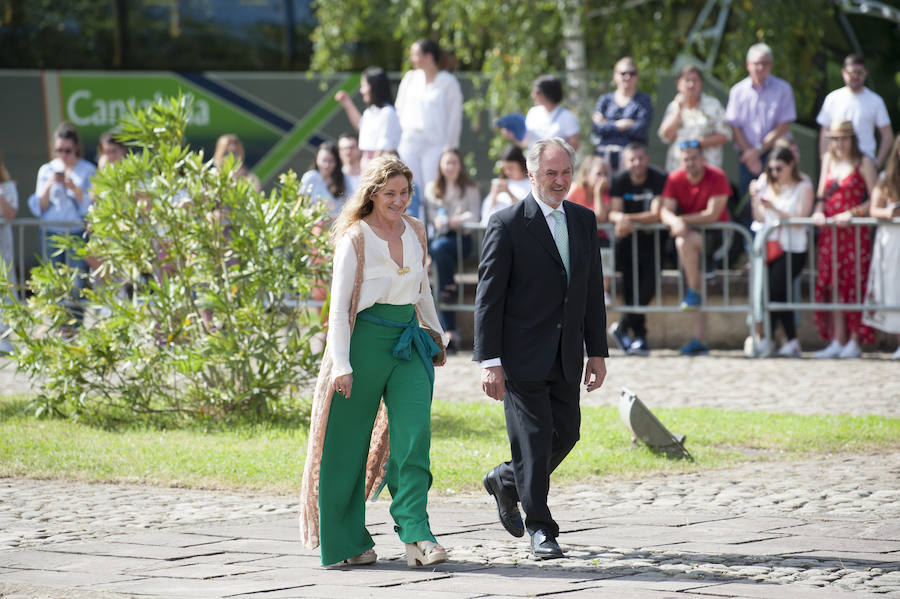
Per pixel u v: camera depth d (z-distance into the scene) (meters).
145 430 25.70
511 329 16.00
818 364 35.88
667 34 51.31
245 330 26.20
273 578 14.94
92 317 28.53
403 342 15.77
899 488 20.72
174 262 27.31
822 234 37.28
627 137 40.09
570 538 17.12
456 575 15.05
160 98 27.45
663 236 38.47
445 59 41.25
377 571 15.38
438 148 40.91
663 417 26.92
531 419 15.96
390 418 15.84
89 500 19.97
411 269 15.94
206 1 51.53
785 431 25.34
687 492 20.53
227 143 36.66
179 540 17.12
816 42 49.53
